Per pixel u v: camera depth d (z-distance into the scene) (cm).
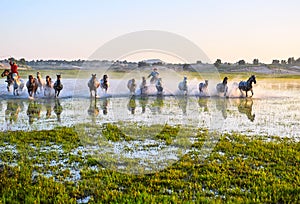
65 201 559
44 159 803
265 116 1558
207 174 692
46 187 620
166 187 630
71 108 1703
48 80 2227
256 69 5916
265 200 560
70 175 693
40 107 1752
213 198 573
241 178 674
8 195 580
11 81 2325
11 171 710
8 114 1518
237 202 548
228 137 1073
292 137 1100
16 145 929
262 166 758
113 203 548
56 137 1024
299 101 2217
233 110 1748
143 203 547
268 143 977
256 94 2686
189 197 577
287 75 5831
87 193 601
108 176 683
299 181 645
